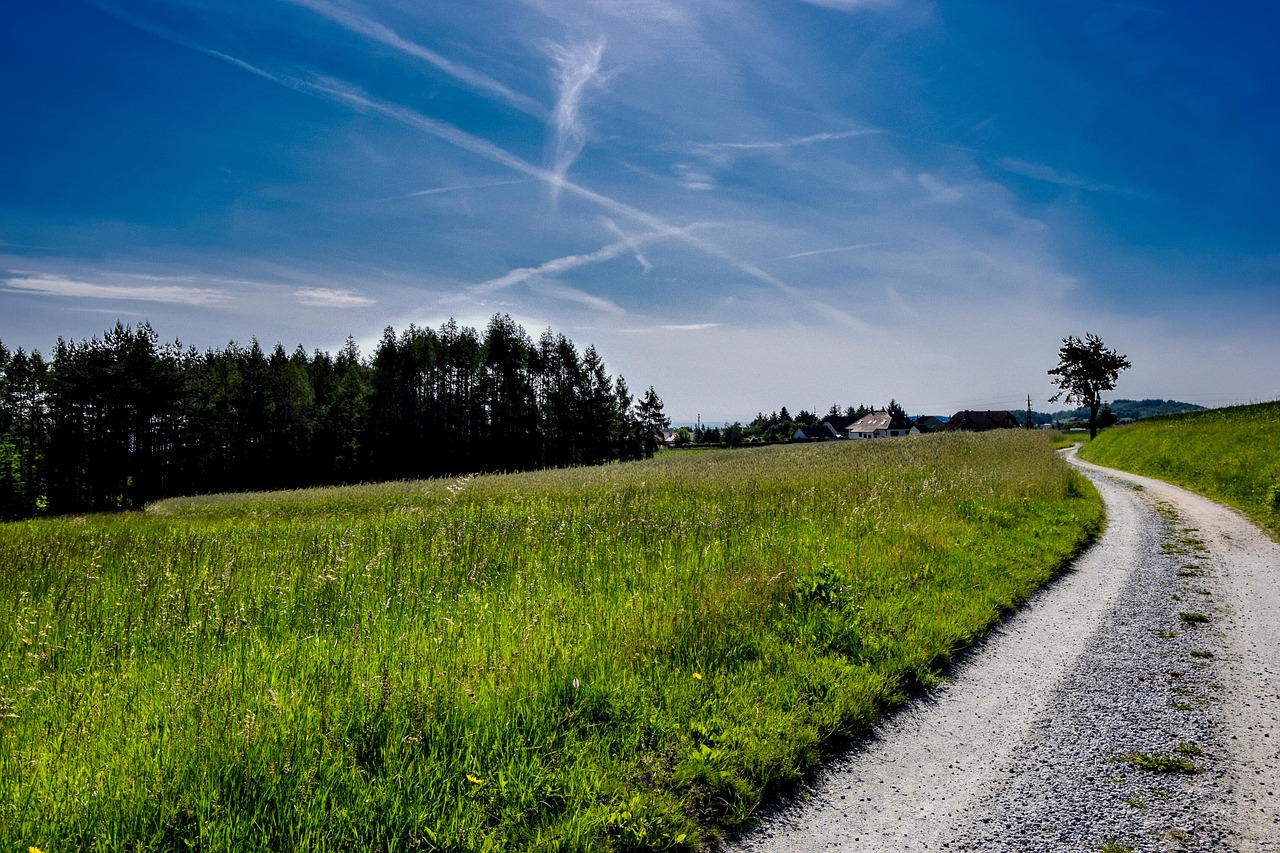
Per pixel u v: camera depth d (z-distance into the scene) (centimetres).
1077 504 1702
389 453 6762
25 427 6000
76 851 280
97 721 376
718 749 406
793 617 644
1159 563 1086
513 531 945
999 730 481
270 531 1188
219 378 7150
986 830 358
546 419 7831
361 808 315
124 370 5700
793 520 1077
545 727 407
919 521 1127
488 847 305
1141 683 570
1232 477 2105
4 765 327
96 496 5594
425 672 434
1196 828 357
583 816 335
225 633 538
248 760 332
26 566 827
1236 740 461
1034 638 693
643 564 764
